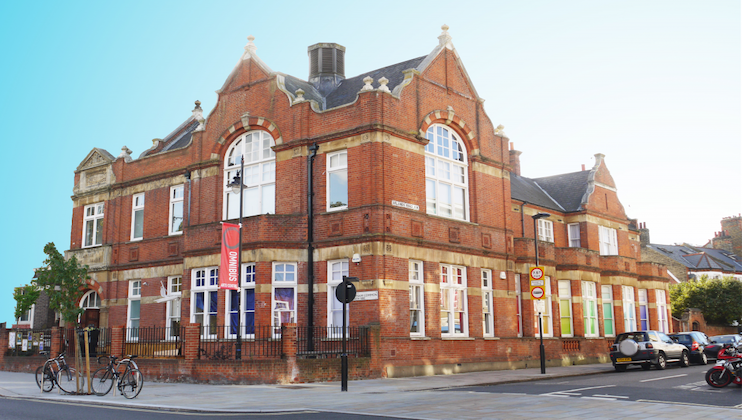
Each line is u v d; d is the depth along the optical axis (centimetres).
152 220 2823
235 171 2473
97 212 3094
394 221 2131
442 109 2439
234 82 2525
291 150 2308
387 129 2153
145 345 2589
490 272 2570
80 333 2477
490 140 2675
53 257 2516
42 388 1695
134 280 2844
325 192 2238
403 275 2139
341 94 2612
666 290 3844
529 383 1894
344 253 2136
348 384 1800
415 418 1101
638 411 1159
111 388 1600
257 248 2178
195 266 2406
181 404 1363
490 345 2486
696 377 1961
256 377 1834
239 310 1984
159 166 2842
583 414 1125
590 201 3519
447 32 2544
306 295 2183
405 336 2109
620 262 3472
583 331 3119
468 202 2528
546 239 3366
